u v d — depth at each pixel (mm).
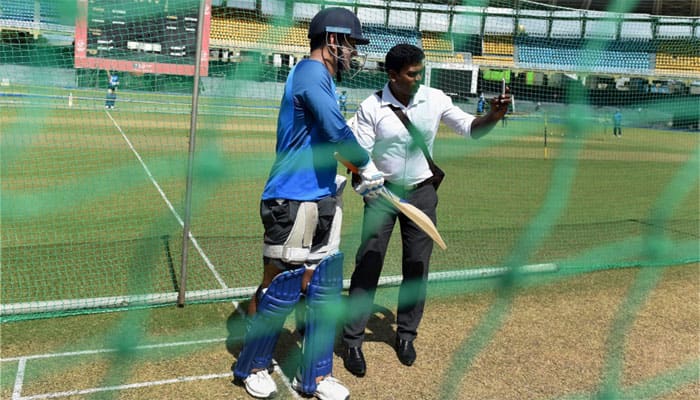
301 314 3527
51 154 9812
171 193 7527
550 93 16016
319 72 2584
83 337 3357
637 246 5891
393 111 3061
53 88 13336
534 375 3113
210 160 9461
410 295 3242
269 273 2822
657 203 8812
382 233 3146
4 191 7188
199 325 3613
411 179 3146
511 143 15219
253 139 11570
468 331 3668
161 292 4062
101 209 6578
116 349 3219
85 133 11875
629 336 3643
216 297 4020
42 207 6516
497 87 14555
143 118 13891
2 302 3766
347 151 2598
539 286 4555
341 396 2781
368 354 3340
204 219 6355
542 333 3662
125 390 2811
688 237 6477
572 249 5715
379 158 3129
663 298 4371
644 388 2984
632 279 4801
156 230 5801
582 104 16297
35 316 3596
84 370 2980
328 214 2730
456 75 10797
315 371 2844
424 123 3100
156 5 6930
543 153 14164
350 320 3131
